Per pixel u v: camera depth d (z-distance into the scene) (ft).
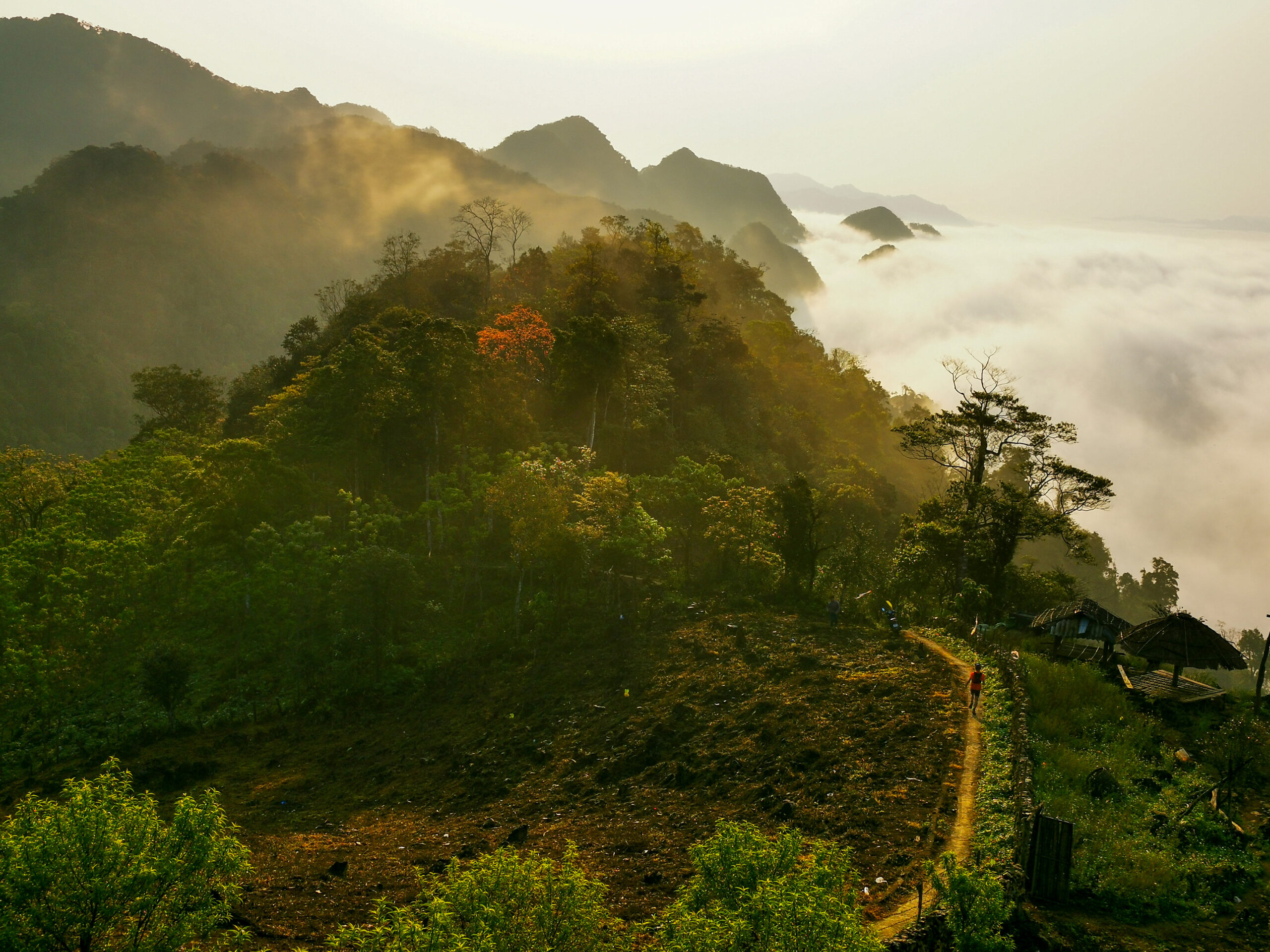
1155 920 46.55
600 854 58.95
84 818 34.88
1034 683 78.54
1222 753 65.72
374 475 160.97
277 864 63.10
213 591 126.82
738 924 31.12
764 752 71.41
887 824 54.85
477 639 121.90
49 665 111.86
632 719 86.17
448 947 30.81
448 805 76.64
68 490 167.02
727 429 264.52
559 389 186.09
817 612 114.52
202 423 260.42
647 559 131.85
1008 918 42.68
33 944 33.14
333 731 103.35
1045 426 144.66
